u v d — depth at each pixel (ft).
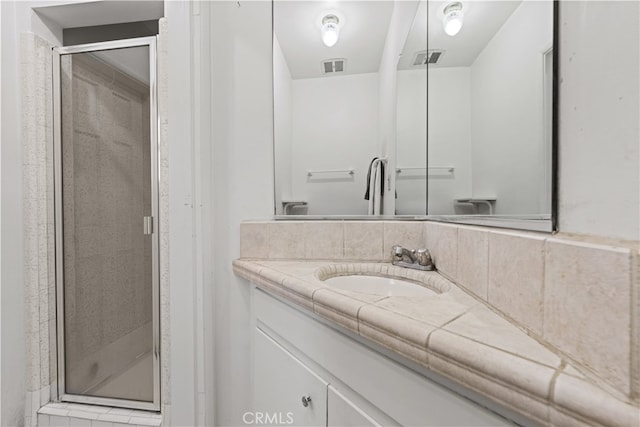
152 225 3.68
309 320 2.39
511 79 1.92
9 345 3.46
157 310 3.65
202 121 3.51
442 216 3.00
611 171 1.03
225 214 3.93
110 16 3.80
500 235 1.61
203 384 3.51
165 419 3.48
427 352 1.37
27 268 3.59
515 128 1.87
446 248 2.55
